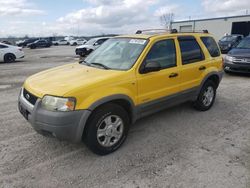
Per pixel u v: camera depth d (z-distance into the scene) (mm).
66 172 3248
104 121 3578
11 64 15555
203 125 4785
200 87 5199
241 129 4625
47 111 3232
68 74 3893
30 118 3447
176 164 3426
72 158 3584
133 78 3836
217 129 4613
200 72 5129
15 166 3371
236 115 5348
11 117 5199
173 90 4566
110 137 3688
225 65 10078
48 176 3160
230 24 37094
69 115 3189
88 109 3295
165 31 4922
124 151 3789
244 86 8109
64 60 17922
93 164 3436
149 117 5148
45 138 4188
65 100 3180
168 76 4387
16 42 50969
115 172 3252
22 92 3906
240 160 3523
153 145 3975
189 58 4898
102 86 3479
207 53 5363
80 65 4500
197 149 3846
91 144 3494
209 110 5641
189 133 4430
